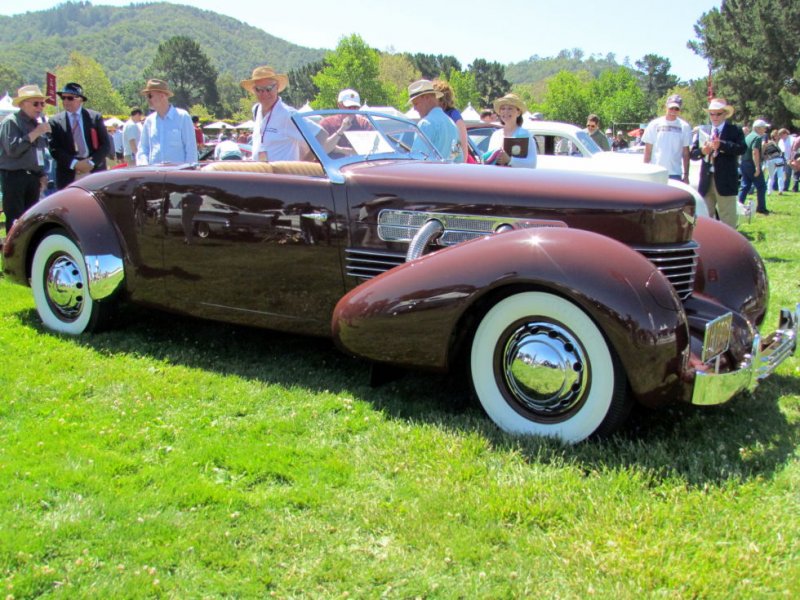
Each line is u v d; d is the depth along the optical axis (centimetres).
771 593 220
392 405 371
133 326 507
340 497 280
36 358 436
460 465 302
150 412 362
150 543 247
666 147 910
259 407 371
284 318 415
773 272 715
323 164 400
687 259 366
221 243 422
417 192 378
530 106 9531
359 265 388
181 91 12350
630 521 258
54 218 474
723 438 327
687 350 304
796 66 4594
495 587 227
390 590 226
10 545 241
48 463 302
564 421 321
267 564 238
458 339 341
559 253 308
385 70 9238
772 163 1731
